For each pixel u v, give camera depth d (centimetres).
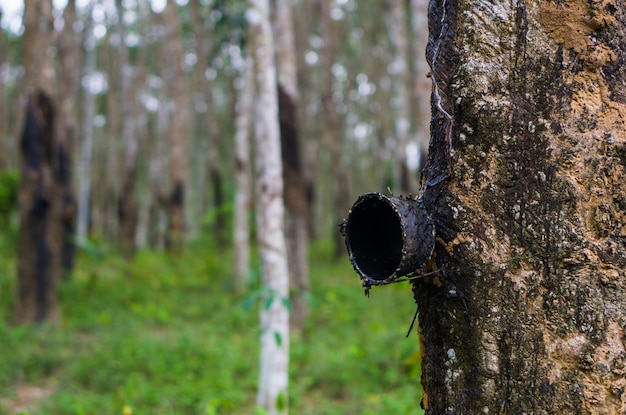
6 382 662
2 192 1336
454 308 176
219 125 3083
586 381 164
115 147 2302
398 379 624
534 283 169
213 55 1791
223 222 2073
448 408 178
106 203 2619
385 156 2277
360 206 175
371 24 2292
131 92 1878
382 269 180
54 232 942
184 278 1400
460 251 175
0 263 1279
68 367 713
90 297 1121
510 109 175
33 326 885
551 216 169
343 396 615
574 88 172
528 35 176
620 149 171
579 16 173
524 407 168
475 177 176
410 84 1908
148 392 590
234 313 1002
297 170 895
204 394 588
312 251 2191
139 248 2186
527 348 168
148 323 967
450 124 180
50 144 925
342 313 955
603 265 166
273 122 590
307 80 2356
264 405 514
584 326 165
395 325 817
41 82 904
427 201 181
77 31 1752
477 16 179
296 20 1836
